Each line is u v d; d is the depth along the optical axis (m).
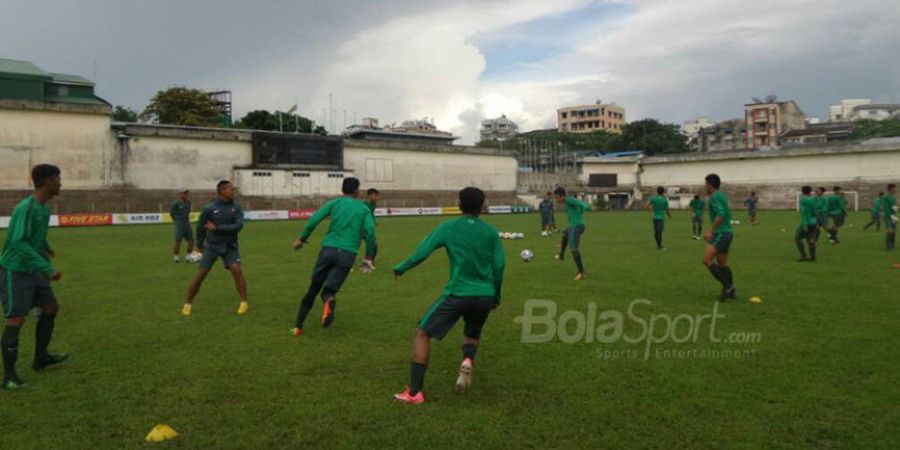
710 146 86.69
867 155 47.00
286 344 6.05
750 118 82.38
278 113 59.38
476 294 4.53
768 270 11.37
